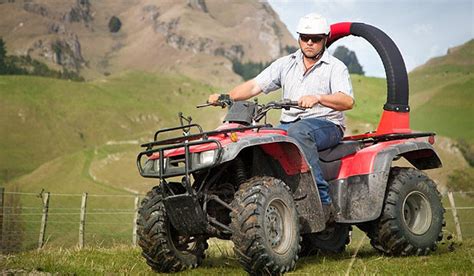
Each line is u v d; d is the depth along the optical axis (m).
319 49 5.92
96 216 81.31
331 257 6.50
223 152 4.83
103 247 8.44
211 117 141.25
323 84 5.94
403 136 6.33
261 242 4.82
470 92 96.00
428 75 113.38
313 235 6.54
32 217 80.56
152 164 5.29
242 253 4.85
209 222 5.11
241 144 4.84
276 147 5.38
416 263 5.68
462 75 105.62
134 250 7.47
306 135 5.54
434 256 6.15
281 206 5.11
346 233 6.93
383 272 5.19
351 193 5.98
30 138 197.00
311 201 5.39
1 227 13.45
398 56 6.77
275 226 5.07
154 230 5.39
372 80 139.38
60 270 5.42
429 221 6.33
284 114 6.11
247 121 5.32
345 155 6.05
